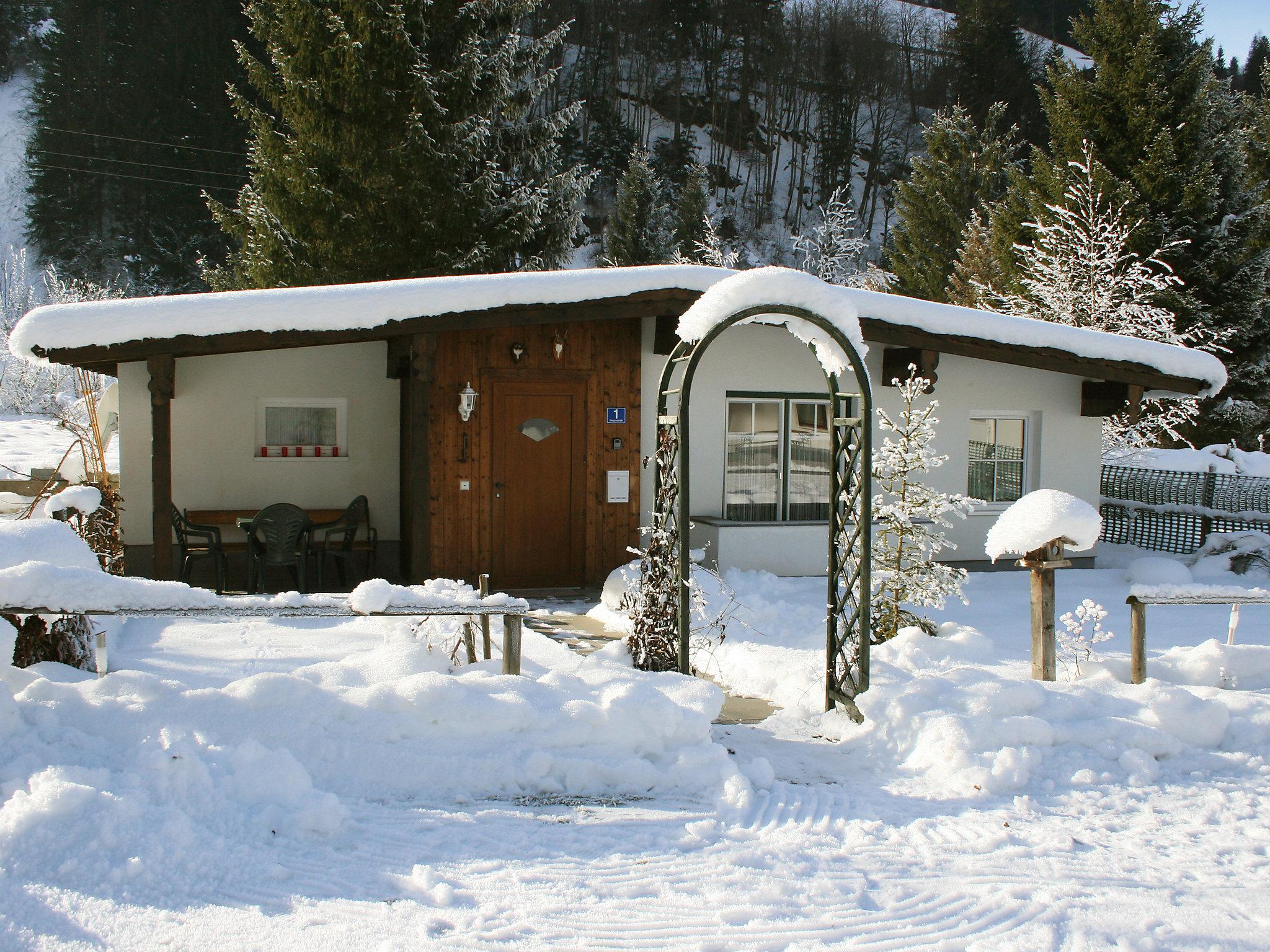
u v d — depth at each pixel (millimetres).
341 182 18688
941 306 9602
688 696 4840
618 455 9539
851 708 5184
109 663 5664
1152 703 5031
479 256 19094
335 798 3787
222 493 9734
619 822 3908
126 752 3865
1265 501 11945
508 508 9320
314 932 2951
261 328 7918
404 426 9773
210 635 6781
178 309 7777
